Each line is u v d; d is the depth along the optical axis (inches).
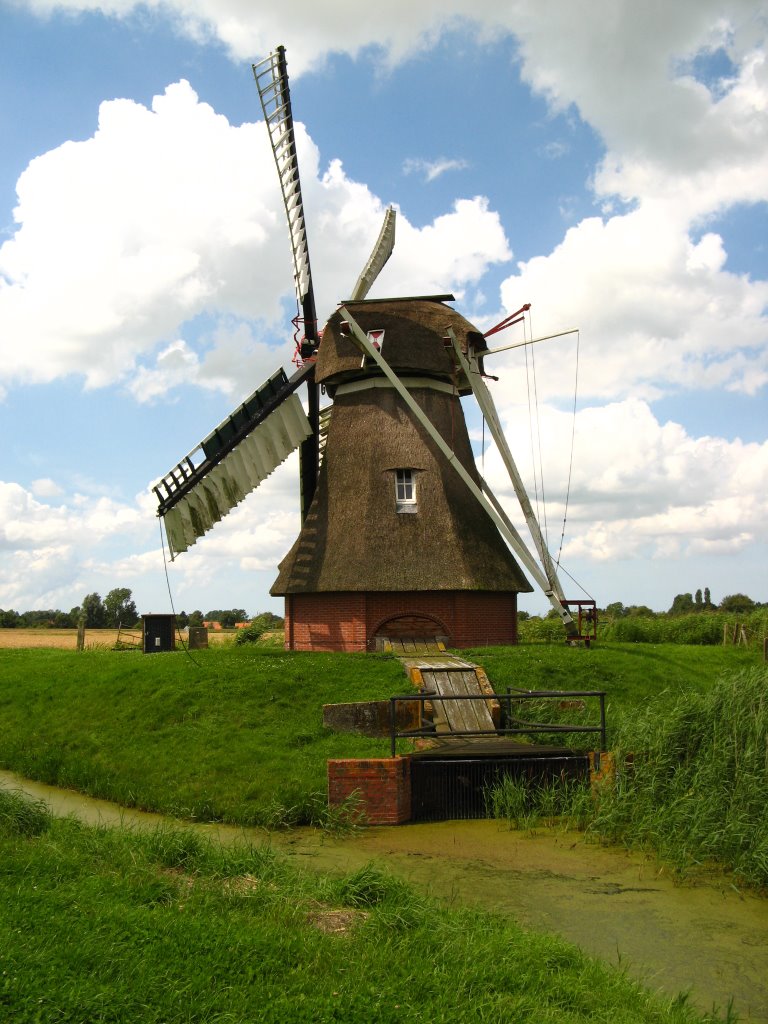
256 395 886.4
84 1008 196.2
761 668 534.3
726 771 458.9
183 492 854.5
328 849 424.8
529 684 679.1
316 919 280.2
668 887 374.0
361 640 833.5
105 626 4033.0
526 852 423.5
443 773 503.8
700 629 1375.5
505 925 295.4
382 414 911.7
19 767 612.1
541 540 868.0
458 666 664.4
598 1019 227.5
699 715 498.6
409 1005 215.5
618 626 1386.6
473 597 852.0
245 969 225.3
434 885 370.9
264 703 624.1
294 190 991.0
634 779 472.7
